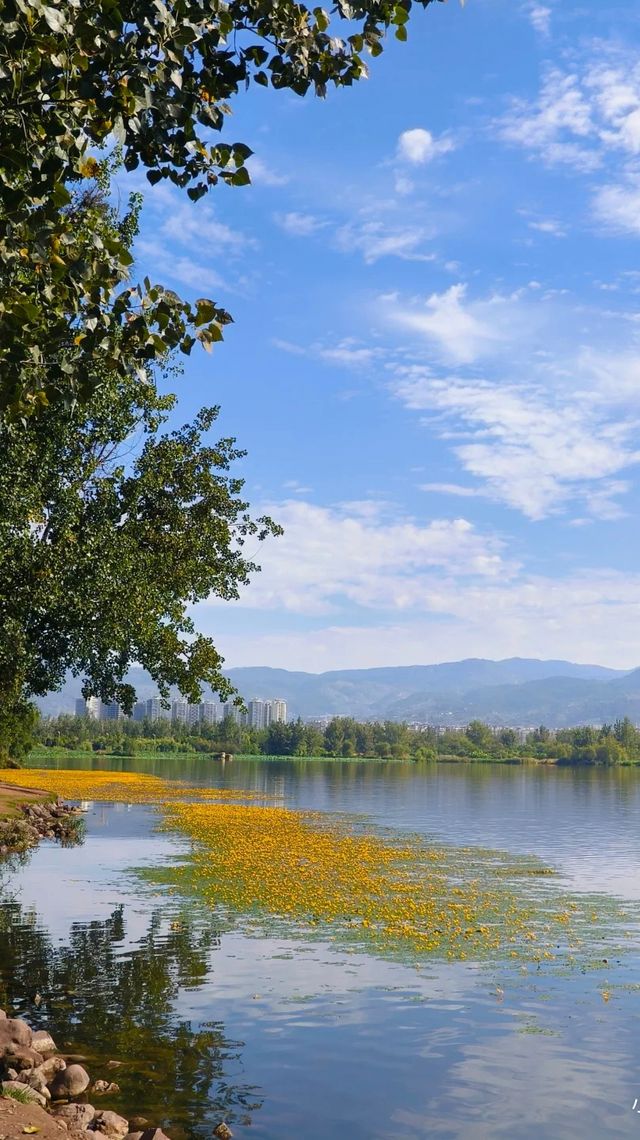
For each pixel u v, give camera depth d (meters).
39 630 24.89
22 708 43.50
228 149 7.56
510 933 17.31
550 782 110.12
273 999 12.59
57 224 7.23
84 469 23.59
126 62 6.89
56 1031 11.13
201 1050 10.52
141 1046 10.63
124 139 7.16
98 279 7.52
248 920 18.19
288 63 7.74
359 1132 8.36
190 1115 8.69
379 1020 11.71
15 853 29.89
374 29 7.82
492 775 133.00
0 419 18.14
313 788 82.00
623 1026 11.58
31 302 7.20
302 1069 9.96
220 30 7.32
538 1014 12.05
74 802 56.09
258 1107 8.91
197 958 14.91
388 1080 9.70
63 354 7.69
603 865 29.22
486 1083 9.66
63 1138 7.61
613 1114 8.89
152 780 88.06
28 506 21.58
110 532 23.80
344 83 7.98
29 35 6.16
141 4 6.70
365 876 24.66
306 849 31.33
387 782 99.88
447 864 28.38
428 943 16.17
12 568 22.09
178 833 37.19
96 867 26.33
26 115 6.73
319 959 14.94
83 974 13.85
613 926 18.23
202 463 27.38
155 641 26.47
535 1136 8.36
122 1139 7.93
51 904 20.03
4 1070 9.53
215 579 27.75
